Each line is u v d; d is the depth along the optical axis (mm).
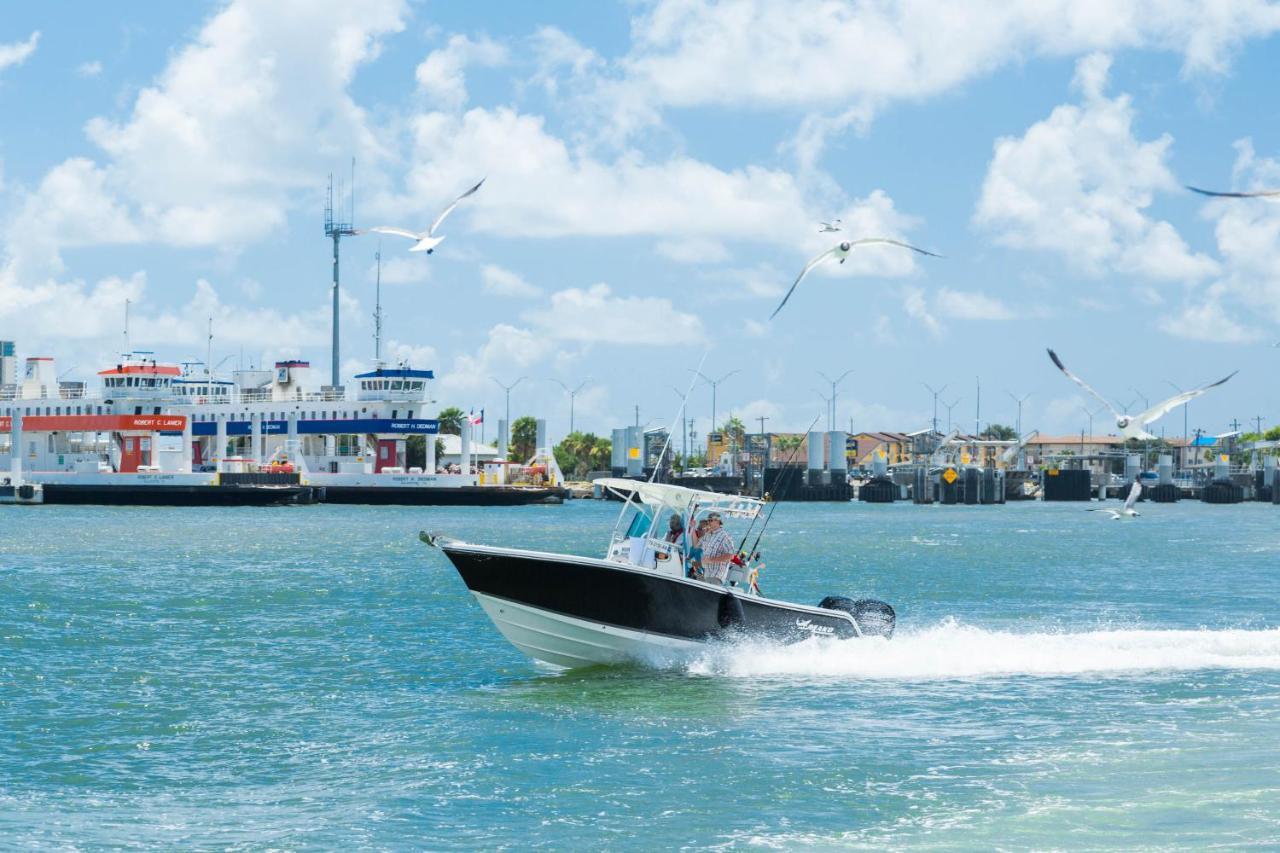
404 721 26828
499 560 29688
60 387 165750
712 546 30750
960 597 53688
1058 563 73375
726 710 26969
